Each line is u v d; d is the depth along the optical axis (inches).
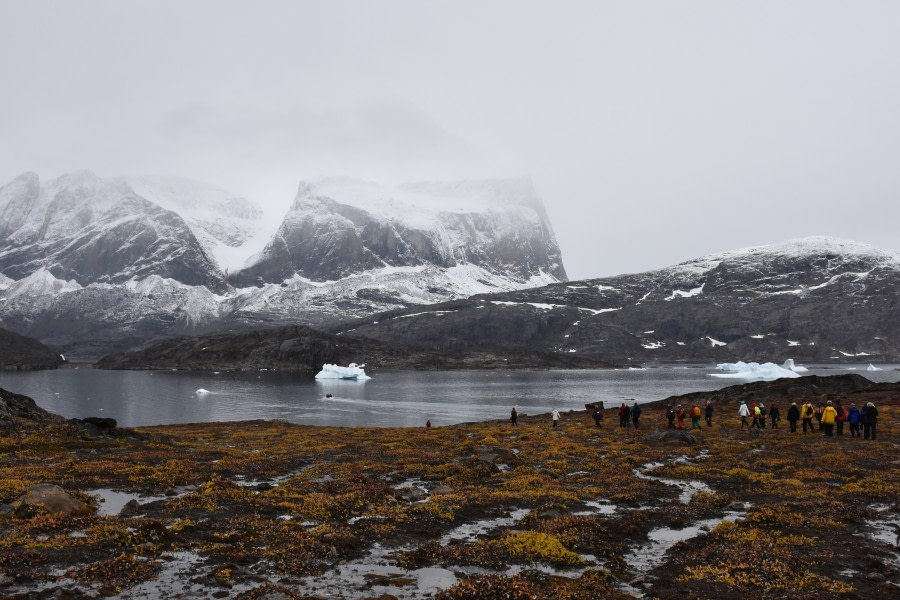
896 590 652.7
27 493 938.1
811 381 4264.3
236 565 725.9
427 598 641.6
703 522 978.7
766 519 929.5
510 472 1478.8
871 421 2073.1
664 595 649.0
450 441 2278.5
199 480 1274.6
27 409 2400.3
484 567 743.7
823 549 801.6
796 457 1662.2
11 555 709.3
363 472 1459.2
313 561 749.9
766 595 644.7
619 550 813.2
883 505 1077.1
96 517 903.1
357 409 6053.2
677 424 2800.2
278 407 6323.8
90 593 619.5
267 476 1378.0
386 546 823.7
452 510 1026.7
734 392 4281.5
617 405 6092.5
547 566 749.9
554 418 2844.5
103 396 7731.3
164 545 778.2
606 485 1277.1
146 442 2030.0
